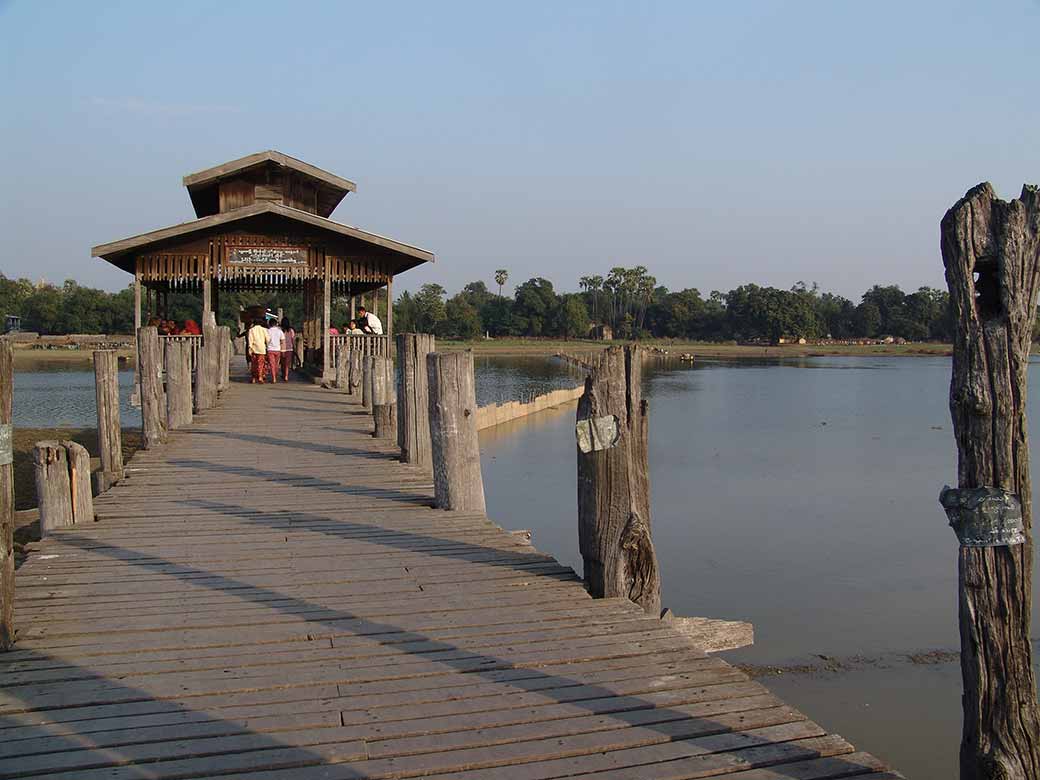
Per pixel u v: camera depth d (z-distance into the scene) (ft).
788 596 45.29
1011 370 10.10
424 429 34.45
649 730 12.42
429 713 12.97
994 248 10.11
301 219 69.62
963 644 10.69
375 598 18.38
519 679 14.21
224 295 194.70
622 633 16.31
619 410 18.29
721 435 117.91
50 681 14.11
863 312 506.07
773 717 12.84
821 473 86.53
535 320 427.33
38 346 216.33
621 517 18.37
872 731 30.45
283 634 16.24
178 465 34.09
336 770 11.34
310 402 57.52
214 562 21.03
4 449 15.42
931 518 65.57
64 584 19.25
